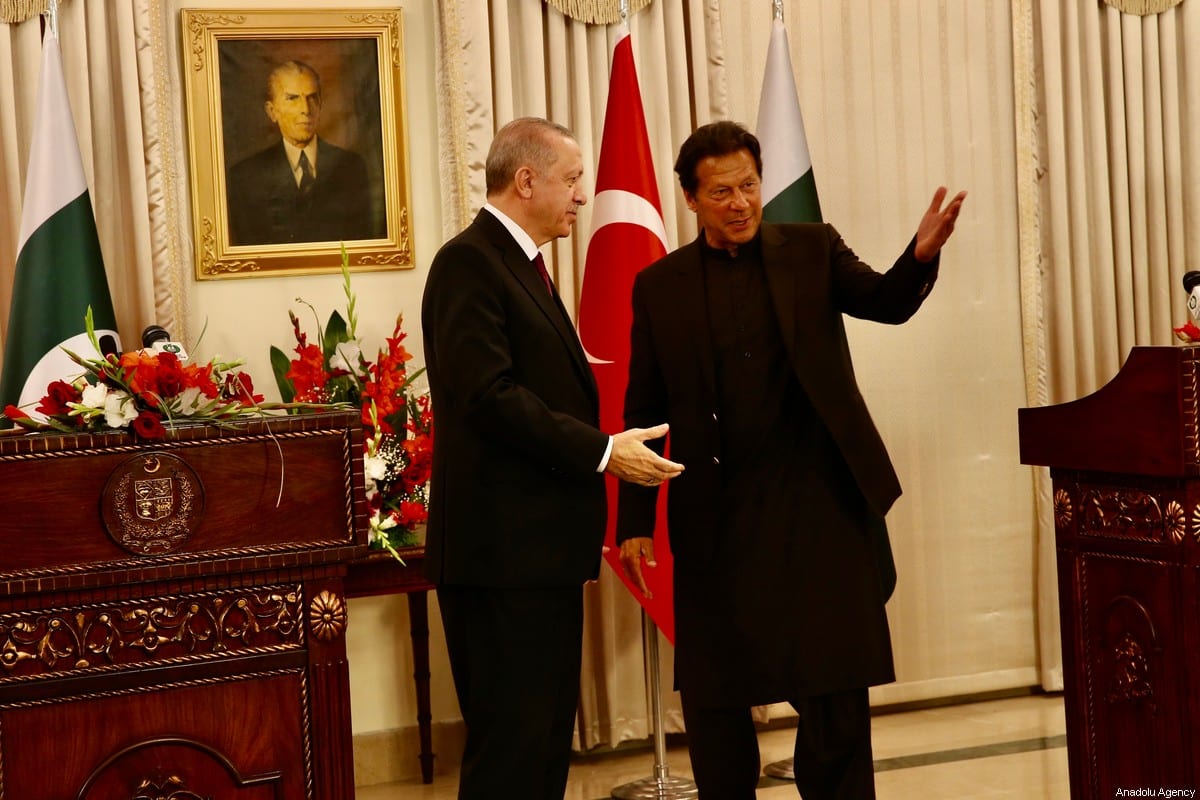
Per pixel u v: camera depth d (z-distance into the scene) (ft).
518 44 14.37
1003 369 15.99
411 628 13.79
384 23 14.16
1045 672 15.97
